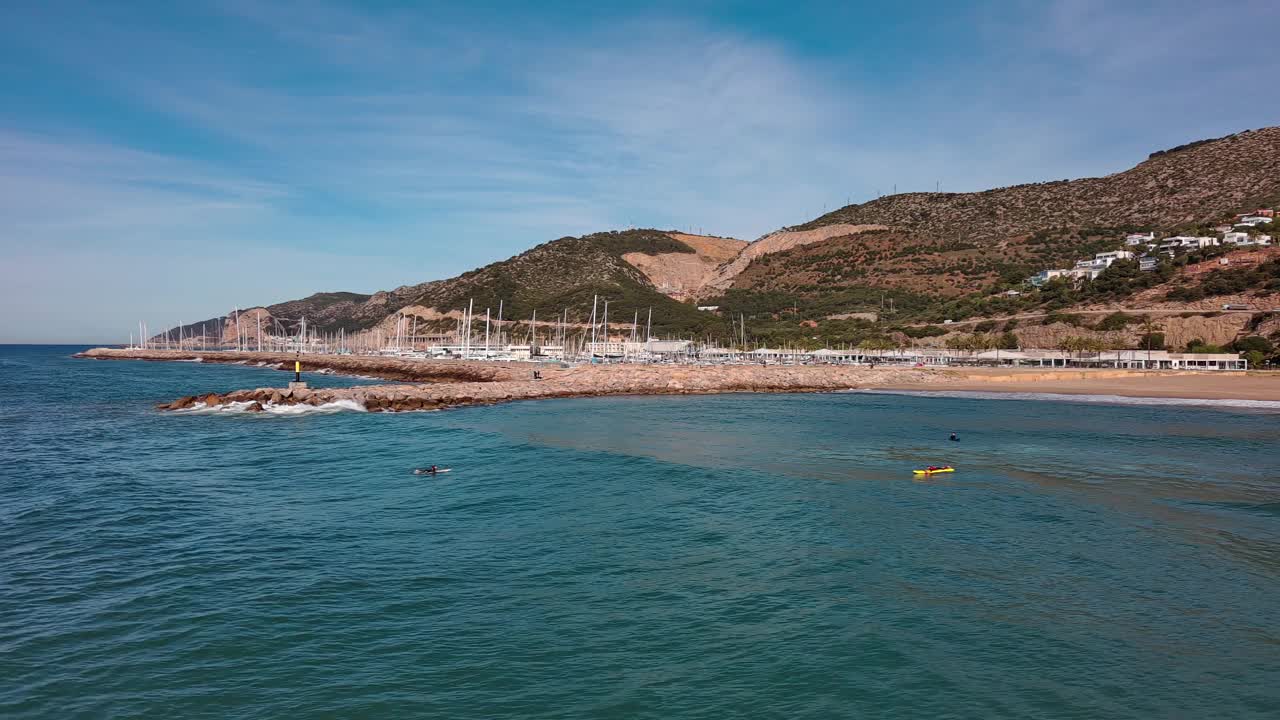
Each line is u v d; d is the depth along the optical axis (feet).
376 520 90.74
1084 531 85.56
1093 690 48.78
